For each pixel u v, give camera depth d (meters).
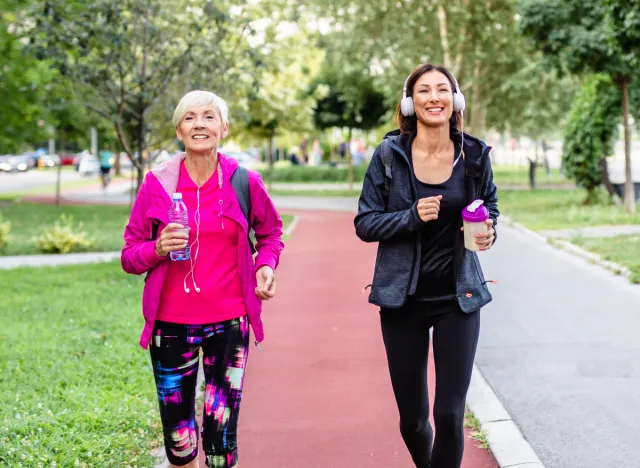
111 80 12.43
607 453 4.80
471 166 3.69
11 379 6.50
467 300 3.64
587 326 8.12
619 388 6.03
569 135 21.75
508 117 39.62
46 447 4.86
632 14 13.27
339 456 4.91
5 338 8.05
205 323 3.68
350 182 37.12
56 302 10.17
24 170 61.88
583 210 20.27
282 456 4.94
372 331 8.40
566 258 12.99
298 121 33.19
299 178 47.22
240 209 3.71
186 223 3.60
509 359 6.98
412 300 3.71
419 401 3.83
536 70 30.89
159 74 12.83
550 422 5.36
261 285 3.78
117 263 14.20
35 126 25.53
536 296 9.83
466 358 3.67
